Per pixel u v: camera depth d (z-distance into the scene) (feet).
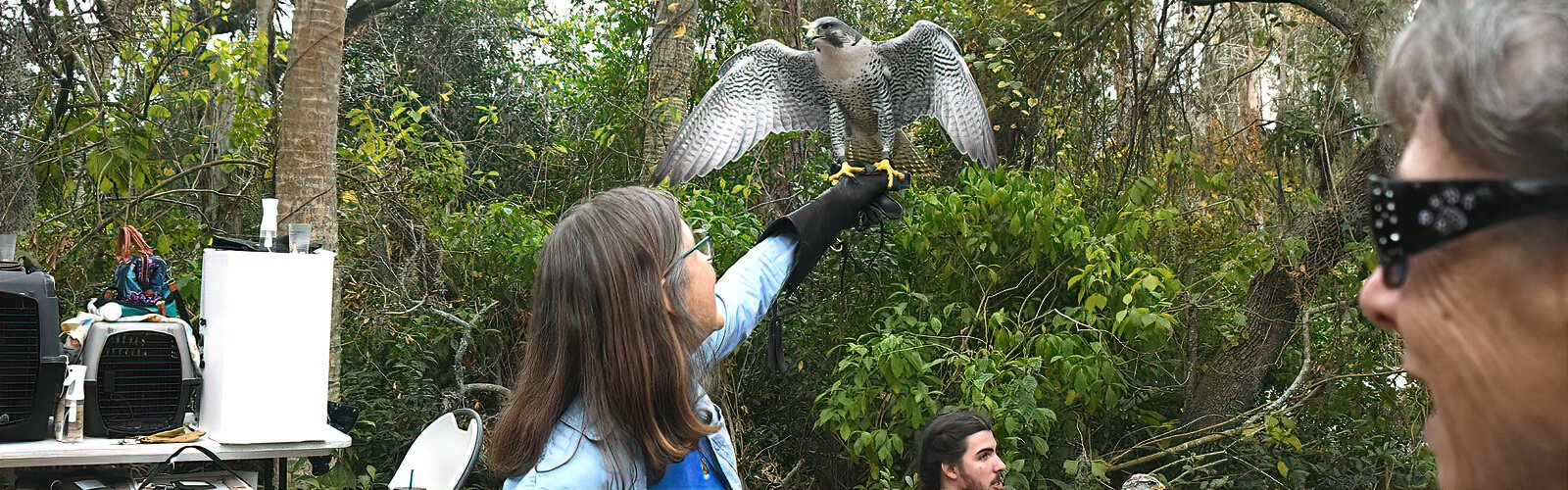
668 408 3.97
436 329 17.29
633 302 3.91
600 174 22.58
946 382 14.88
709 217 14.75
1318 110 19.08
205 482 8.37
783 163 20.43
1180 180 20.29
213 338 8.17
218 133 17.66
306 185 13.33
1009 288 15.10
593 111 24.00
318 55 13.44
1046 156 21.30
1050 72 20.45
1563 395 1.31
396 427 16.87
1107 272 14.03
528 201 20.67
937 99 7.41
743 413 17.10
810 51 7.25
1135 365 16.89
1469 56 1.30
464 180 21.20
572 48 27.78
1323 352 19.11
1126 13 19.57
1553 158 1.25
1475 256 1.35
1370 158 17.15
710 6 23.24
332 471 14.29
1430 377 1.46
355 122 17.63
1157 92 20.29
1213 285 18.67
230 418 7.89
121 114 14.42
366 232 17.72
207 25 18.13
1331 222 17.92
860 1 23.21
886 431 14.29
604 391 3.90
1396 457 17.93
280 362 7.96
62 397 7.96
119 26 14.40
